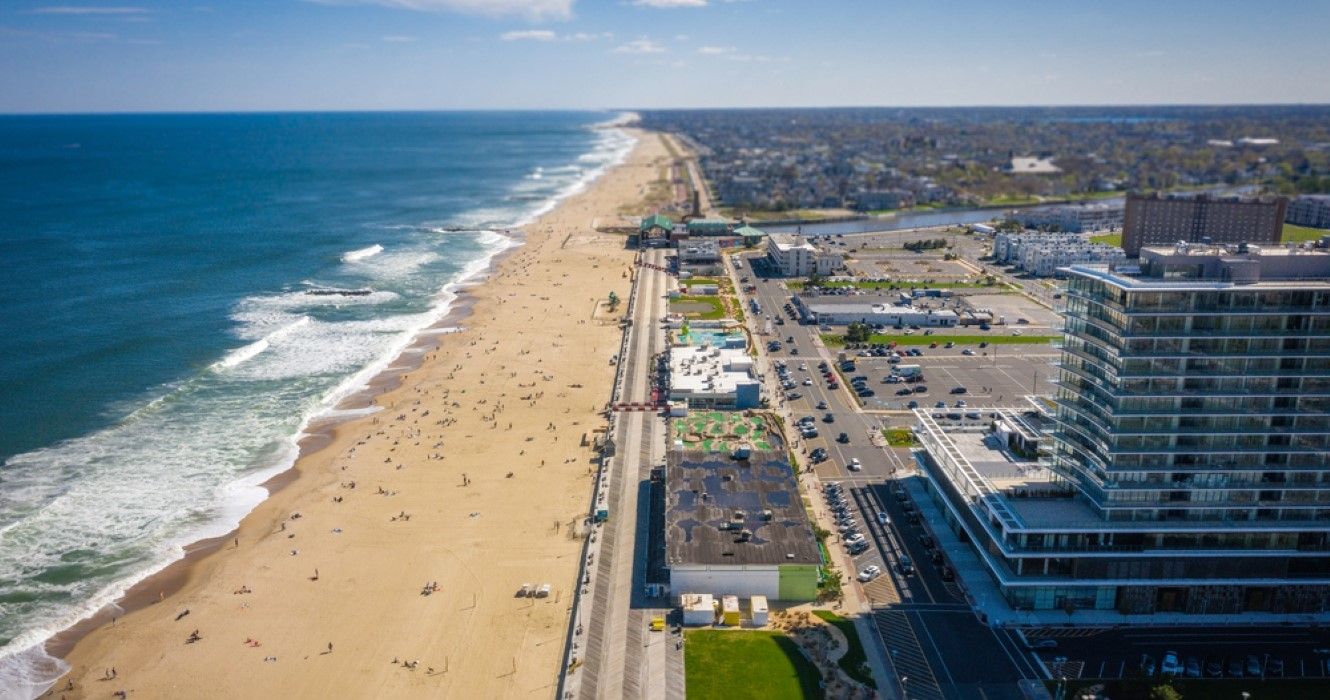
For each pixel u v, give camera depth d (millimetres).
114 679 126750
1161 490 132125
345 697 122562
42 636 137000
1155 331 127000
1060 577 134750
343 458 199000
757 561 141125
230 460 198125
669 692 119688
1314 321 125500
